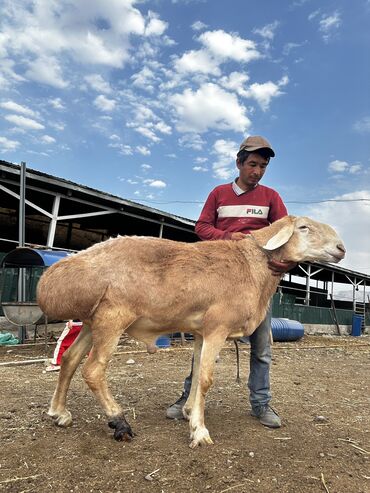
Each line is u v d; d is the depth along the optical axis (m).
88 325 3.87
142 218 15.23
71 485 2.86
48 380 6.12
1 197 13.88
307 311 23.72
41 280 3.74
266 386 4.38
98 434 3.78
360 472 3.32
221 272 3.88
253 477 3.09
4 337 10.44
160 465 3.19
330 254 4.17
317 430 4.28
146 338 3.98
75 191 12.54
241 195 4.66
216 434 3.92
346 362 10.63
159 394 5.48
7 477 2.94
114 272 3.63
